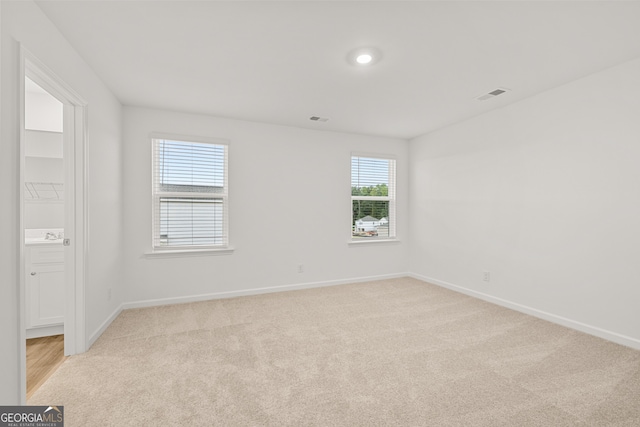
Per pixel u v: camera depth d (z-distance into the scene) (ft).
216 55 7.54
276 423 5.13
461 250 13.21
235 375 6.63
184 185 11.98
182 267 11.84
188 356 7.48
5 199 4.67
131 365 7.03
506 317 10.19
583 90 8.84
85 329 7.67
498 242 11.55
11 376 4.79
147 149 11.30
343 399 5.79
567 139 9.28
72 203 7.48
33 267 8.67
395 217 16.17
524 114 10.53
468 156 12.82
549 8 5.76
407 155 16.35
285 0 5.54
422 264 15.57
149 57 7.59
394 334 8.84
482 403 5.67
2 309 4.61
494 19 6.10
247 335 8.76
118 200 10.39
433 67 8.17
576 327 9.09
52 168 10.57
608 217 8.34
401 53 7.43
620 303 8.12
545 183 9.92
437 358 7.41
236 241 12.71
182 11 5.85
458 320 9.93
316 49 7.27
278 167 13.47
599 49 7.27
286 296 12.71
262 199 13.16
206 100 10.57
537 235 10.19
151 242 11.41
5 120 4.67
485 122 12.02
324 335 8.77
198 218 12.22
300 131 13.93
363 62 7.88
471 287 12.75
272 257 13.38
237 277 12.74
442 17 6.04
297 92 9.86
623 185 8.03
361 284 14.76
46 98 10.26
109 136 9.49
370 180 15.69
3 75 4.62
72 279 7.50
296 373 6.72
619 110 8.07
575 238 9.12
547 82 9.17
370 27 6.39
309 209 14.12
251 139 12.94
